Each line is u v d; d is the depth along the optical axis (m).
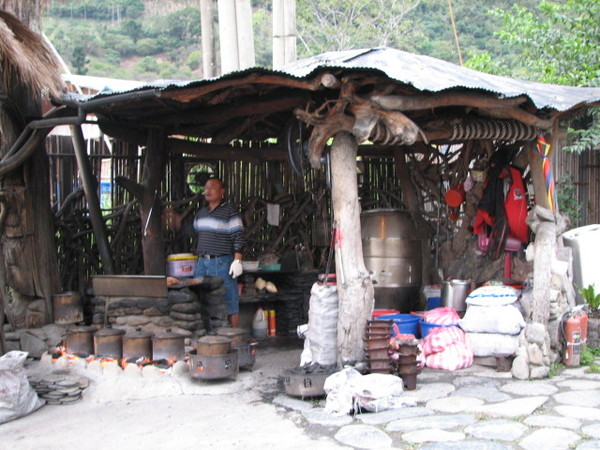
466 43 22.80
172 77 27.22
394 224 7.84
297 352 7.30
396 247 7.80
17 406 5.15
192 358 5.82
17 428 4.96
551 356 6.16
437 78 5.65
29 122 6.80
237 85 5.60
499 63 11.71
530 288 6.76
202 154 7.90
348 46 21.02
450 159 8.59
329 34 21.14
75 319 6.89
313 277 8.74
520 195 7.38
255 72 5.30
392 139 5.82
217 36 28.41
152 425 4.93
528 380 5.74
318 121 5.69
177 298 6.51
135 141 7.52
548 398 5.14
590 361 6.40
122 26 30.31
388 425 4.62
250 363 6.36
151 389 5.74
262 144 8.95
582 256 7.77
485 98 5.79
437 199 8.56
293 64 6.52
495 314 6.13
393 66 5.76
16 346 6.62
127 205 8.09
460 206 8.41
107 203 8.48
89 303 7.10
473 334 6.27
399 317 6.83
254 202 8.88
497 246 7.50
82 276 7.86
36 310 6.85
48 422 5.09
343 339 5.67
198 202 8.62
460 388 5.55
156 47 29.48
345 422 4.75
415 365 5.51
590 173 9.98
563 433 4.30
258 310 8.39
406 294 7.84
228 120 7.52
